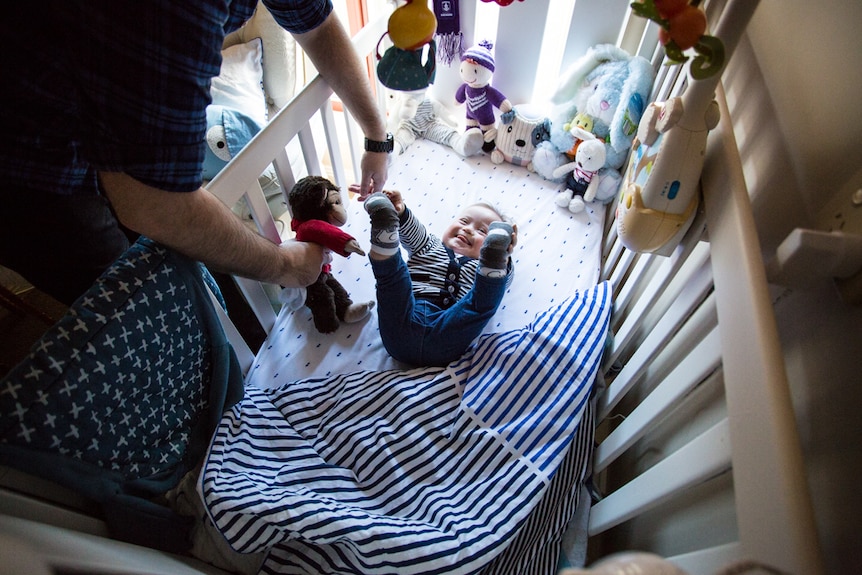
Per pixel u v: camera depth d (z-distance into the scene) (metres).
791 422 0.36
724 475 0.58
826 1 0.51
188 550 0.75
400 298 1.03
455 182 1.45
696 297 0.62
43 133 0.62
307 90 0.95
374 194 1.05
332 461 0.87
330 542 0.69
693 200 0.60
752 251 0.46
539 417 0.87
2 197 0.67
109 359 0.61
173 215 0.61
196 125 0.59
